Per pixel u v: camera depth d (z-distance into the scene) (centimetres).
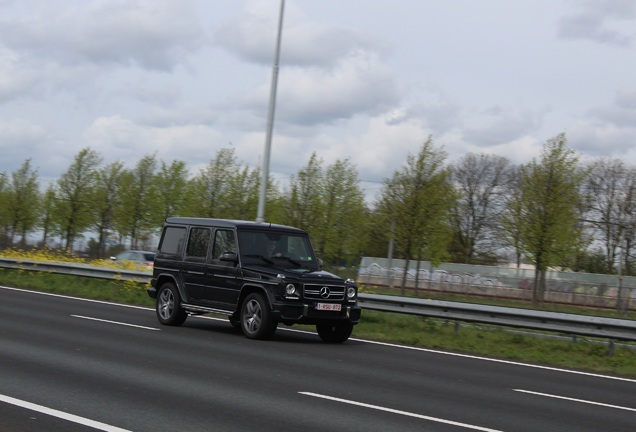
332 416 821
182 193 5431
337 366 1205
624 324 1552
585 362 1473
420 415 851
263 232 1625
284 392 948
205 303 1627
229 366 1141
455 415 864
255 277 1527
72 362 1105
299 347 1431
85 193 5644
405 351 1485
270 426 761
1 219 6075
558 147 4031
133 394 892
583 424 855
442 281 5581
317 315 1496
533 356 1510
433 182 4250
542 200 4009
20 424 723
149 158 5594
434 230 4262
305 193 4947
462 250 7856
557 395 1054
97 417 766
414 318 2039
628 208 6831
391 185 4334
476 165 7925
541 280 4350
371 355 1381
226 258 1559
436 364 1316
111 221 5712
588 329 1611
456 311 1803
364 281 6041
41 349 1218
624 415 925
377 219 5334
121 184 5647
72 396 864
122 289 2577
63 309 1944
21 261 3003
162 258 1742
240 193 5109
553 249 3984
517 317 1702
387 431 765
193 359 1196
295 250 1636
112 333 1484
